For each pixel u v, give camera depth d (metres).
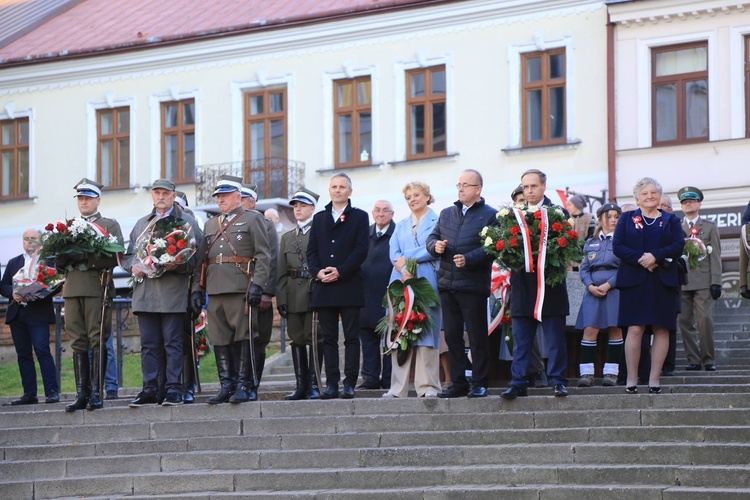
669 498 10.32
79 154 33.97
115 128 33.69
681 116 27.36
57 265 14.02
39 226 34.34
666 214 13.03
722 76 26.91
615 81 27.89
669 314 12.90
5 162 34.94
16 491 12.36
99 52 33.38
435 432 12.20
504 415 12.28
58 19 36.59
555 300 12.62
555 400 12.45
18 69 34.50
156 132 33.12
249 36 31.86
